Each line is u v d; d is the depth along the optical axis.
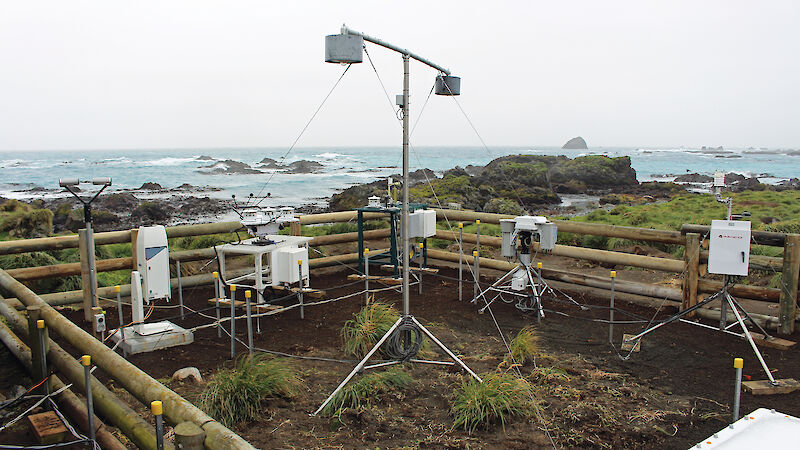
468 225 13.38
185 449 2.41
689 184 49.97
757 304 7.20
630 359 5.34
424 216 8.10
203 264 8.88
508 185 36.41
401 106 4.75
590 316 6.80
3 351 5.40
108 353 3.47
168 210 30.44
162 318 6.68
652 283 8.15
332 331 6.16
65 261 7.87
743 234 5.31
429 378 4.81
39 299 4.55
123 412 3.35
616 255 7.32
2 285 5.28
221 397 4.00
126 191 42.84
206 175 64.25
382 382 4.55
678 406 4.30
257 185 47.72
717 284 6.44
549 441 3.75
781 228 12.02
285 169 76.12
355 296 7.72
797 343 5.73
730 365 5.19
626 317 6.73
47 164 93.88
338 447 3.65
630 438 3.80
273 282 6.54
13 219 12.38
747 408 4.26
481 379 4.57
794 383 4.63
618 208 21.92
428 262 9.70
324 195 37.75
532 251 8.16
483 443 3.72
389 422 4.01
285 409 4.19
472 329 6.29
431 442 3.73
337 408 4.18
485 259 8.77
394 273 8.44
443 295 7.78
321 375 4.86
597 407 4.25
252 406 4.08
